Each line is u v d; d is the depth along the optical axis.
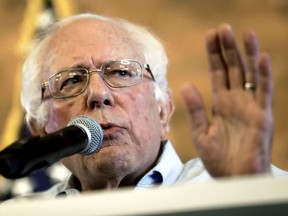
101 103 2.60
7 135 5.14
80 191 2.96
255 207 1.14
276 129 4.93
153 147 2.75
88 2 5.36
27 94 3.00
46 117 2.89
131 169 2.65
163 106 2.95
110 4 5.37
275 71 5.04
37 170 1.63
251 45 1.77
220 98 1.79
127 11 5.35
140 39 2.91
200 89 5.15
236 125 1.76
